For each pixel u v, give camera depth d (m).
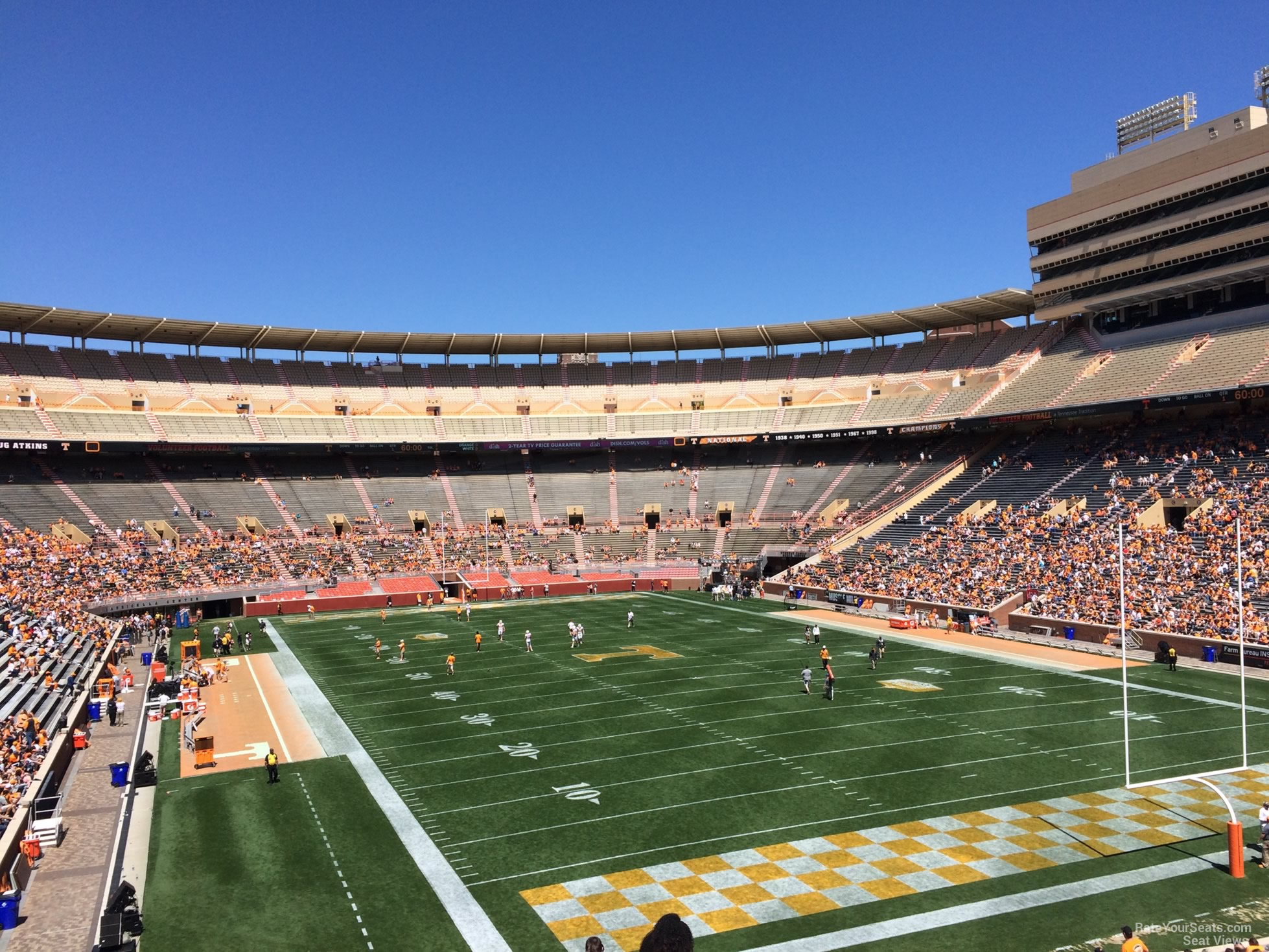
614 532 91.00
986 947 18.03
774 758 30.91
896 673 44.94
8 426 75.06
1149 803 26.11
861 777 28.73
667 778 29.00
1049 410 71.38
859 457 92.44
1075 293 77.38
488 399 100.69
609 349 102.12
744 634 58.34
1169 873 21.42
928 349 95.81
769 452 98.06
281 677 46.50
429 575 80.75
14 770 27.00
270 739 34.69
